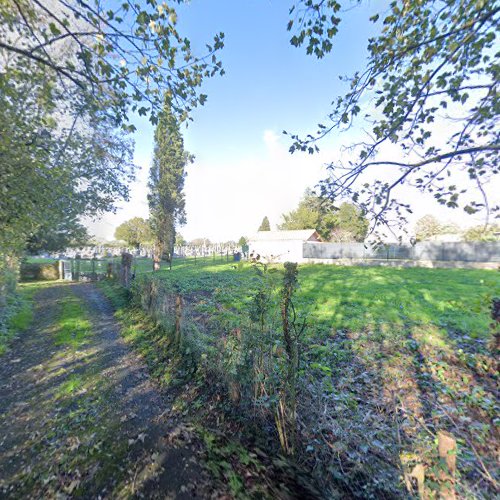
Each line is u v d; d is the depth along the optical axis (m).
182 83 3.23
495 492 1.93
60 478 2.44
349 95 2.87
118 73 3.00
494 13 1.91
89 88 3.82
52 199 6.17
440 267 20.27
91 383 4.24
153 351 5.32
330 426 2.32
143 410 3.50
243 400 3.05
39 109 4.71
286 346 2.44
